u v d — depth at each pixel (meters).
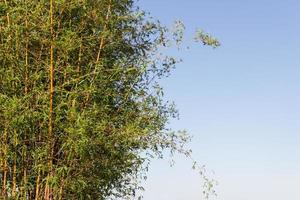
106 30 13.15
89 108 12.48
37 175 12.63
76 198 12.94
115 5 13.55
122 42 13.80
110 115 13.30
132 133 12.55
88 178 12.72
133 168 13.63
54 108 12.41
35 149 12.50
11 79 12.28
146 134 12.58
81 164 12.51
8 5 12.87
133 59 13.70
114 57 13.89
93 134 12.40
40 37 12.58
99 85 12.89
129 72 13.20
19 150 12.41
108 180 13.20
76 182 12.30
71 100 12.64
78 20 13.19
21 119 11.88
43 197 12.58
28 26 12.47
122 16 13.34
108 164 12.79
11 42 12.49
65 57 12.60
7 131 12.27
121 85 13.45
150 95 13.28
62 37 12.44
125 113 13.18
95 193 13.44
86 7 12.88
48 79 12.70
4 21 12.78
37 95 12.46
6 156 12.22
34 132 12.45
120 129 12.74
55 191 12.42
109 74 13.31
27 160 12.53
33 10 12.79
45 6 12.80
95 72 12.67
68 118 12.16
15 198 12.34
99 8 13.14
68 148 12.54
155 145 12.80
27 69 12.62
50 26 12.48
